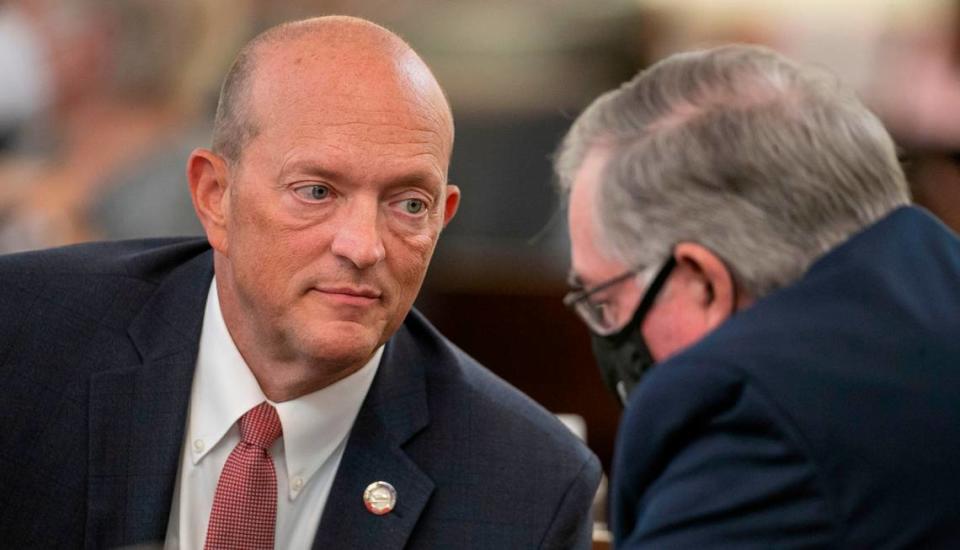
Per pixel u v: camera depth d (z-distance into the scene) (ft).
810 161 14.99
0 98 33.71
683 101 15.46
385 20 53.31
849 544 13.91
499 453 17.80
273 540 17.02
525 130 40.83
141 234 31.04
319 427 17.16
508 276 38.70
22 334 17.46
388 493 17.24
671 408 14.46
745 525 13.97
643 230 15.34
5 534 16.84
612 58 51.08
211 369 17.26
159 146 31.48
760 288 15.17
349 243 15.67
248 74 16.26
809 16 47.37
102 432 17.06
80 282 17.99
